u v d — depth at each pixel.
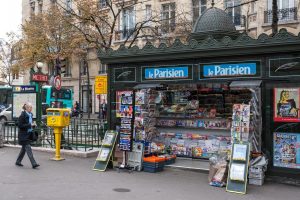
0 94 34.69
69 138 13.66
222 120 10.91
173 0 30.19
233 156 8.45
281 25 25.77
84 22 23.30
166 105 11.80
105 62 11.10
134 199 7.36
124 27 32.12
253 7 27.00
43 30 34.56
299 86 8.63
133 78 10.82
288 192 8.09
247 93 10.80
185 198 7.52
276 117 8.91
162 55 10.13
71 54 34.75
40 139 13.98
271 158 8.98
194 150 11.27
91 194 7.66
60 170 10.07
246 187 8.16
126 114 10.10
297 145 8.72
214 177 8.65
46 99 31.39
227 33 11.66
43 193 7.66
